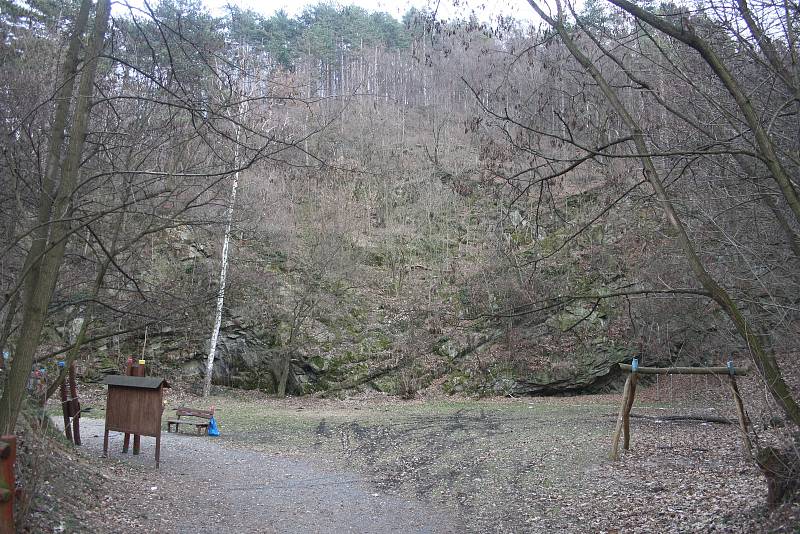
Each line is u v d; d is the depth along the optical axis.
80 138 6.80
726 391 24.11
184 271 25.95
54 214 6.55
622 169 9.29
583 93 7.12
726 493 9.32
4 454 4.98
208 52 7.30
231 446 16.42
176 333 29.36
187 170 8.35
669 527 8.01
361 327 30.80
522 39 7.94
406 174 33.84
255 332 29.44
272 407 25.66
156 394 12.65
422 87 32.19
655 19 5.30
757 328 7.72
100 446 14.39
